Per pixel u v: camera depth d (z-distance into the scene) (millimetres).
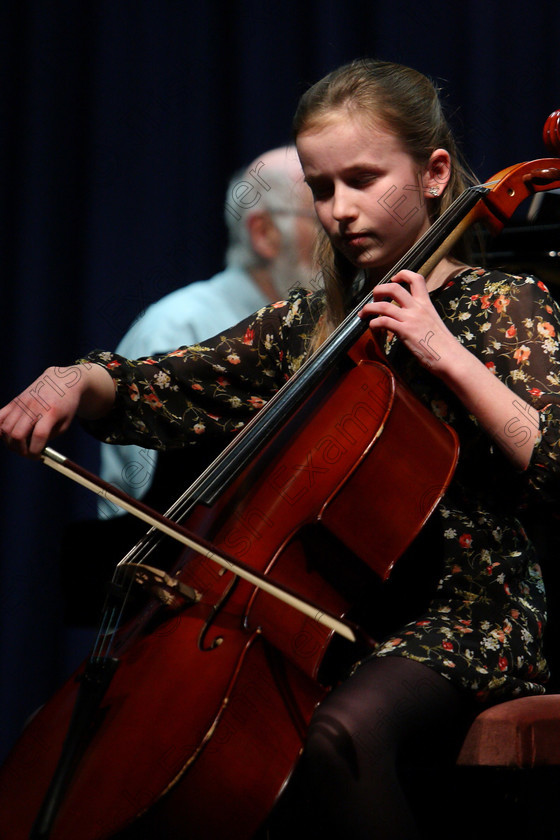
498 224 5809
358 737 4410
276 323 6359
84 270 11133
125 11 11133
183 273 11039
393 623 5395
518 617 5203
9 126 11477
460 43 10352
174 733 4191
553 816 5652
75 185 11391
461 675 4785
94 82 11164
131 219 11117
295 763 4312
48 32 11336
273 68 10891
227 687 4273
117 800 4055
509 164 10281
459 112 10336
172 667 4453
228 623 4605
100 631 4961
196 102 11094
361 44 10625
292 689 4477
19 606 11023
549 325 5309
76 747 4211
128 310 11062
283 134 10906
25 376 11305
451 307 5574
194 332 8641
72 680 4828
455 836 5566
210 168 11109
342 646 5434
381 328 5074
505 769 5367
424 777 5562
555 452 4801
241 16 10906
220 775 4168
